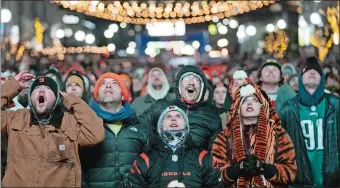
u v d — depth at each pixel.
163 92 11.04
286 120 7.87
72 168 6.43
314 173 7.79
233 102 6.82
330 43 15.58
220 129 7.23
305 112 7.84
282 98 8.63
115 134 6.93
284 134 6.85
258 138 6.67
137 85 14.64
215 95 9.71
